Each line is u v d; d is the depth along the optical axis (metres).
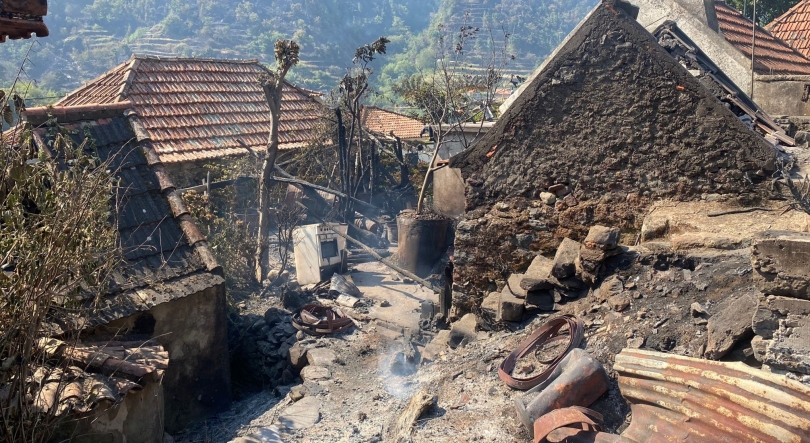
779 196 6.25
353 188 15.55
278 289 11.44
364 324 9.54
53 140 7.85
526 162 6.98
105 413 5.52
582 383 4.61
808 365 3.61
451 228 12.60
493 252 7.18
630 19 6.53
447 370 6.06
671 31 9.92
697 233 5.87
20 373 4.85
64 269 5.19
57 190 5.51
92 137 8.46
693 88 6.43
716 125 6.40
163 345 7.49
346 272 12.06
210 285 7.90
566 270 6.12
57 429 5.24
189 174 16.39
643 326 5.20
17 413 4.87
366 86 14.79
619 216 6.75
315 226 11.62
